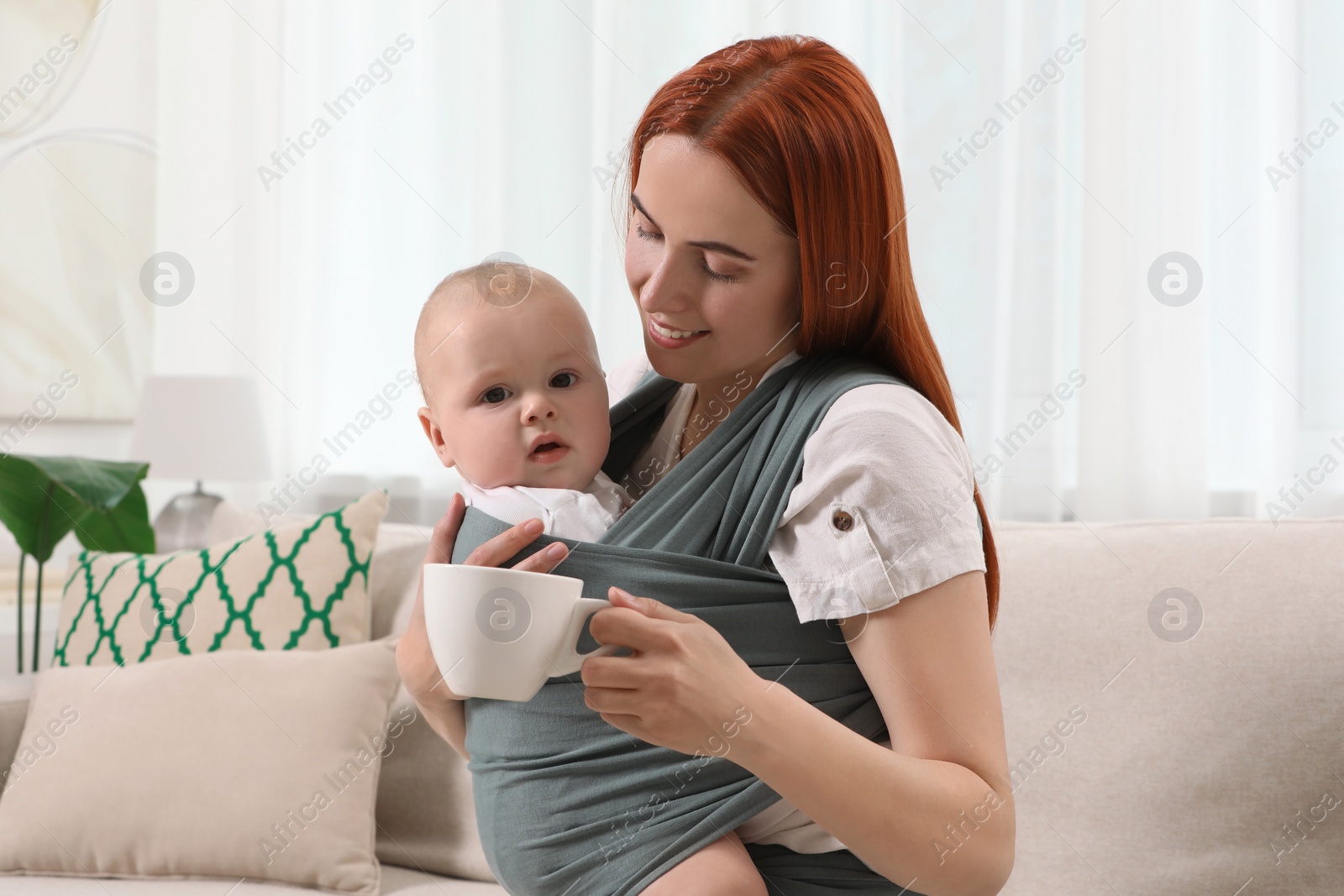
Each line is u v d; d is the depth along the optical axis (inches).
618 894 28.2
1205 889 41.3
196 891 50.6
